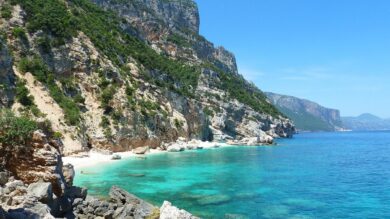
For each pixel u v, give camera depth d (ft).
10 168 92.58
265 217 99.19
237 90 560.20
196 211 104.06
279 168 192.85
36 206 76.54
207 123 389.60
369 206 111.96
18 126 93.25
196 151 283.59
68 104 231.30
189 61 559.79
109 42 332.19
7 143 92.63
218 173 172.04
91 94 256.93
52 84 236.22
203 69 525.75
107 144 234.38
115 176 155.94
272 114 595.47
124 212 93.20
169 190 130.82
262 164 208.85
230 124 472.44
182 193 126.21
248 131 483.10
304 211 105.81
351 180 157.58
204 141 373.61
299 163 216.33
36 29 252.42
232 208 107.96
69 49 262.88
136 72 315.78
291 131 641.81
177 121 317.42
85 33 295.69
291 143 437.99
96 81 264.11
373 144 437.17
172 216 86.33
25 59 233.35
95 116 242.58
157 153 256.73
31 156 92.79
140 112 271.49
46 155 92.63
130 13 560.20
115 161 204.03
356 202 116.78
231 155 257.34
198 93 474.08
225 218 97.86
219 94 497.46
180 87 415.03
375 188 139.74
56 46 256.73
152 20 584.81
